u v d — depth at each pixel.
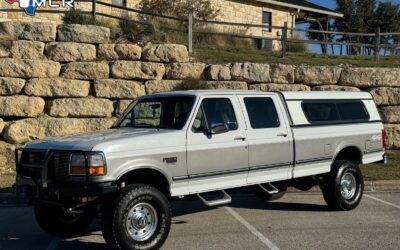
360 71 15.42
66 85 13.43
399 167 13.05
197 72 14.62
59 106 13.30
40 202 6.59
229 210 9.27
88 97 13.57
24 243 7.21
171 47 14.55
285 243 6.88
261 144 7.74
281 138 8.06
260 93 8.08
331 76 15.36
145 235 6.29
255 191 9.65
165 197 6.50
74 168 6.13
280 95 8.41
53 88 13.35
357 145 9.30
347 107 9.40
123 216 6.08
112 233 6.05
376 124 9.80
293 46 21.23
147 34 15.91
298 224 8.05
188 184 6.92
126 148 6.31
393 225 7.93
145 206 6.32
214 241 7.03
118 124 7.91
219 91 7.58
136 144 6.40
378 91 15.30
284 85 15.05
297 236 7.26
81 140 6.43
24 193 6.64
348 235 7.29
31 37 13.86
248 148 7.57
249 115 7.77
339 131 9.02
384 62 17.66
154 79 14.11
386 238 7.12
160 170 6.58
